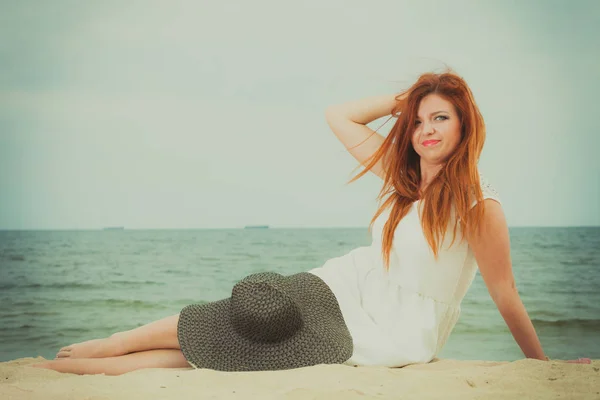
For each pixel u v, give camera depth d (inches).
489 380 84.7
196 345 97.5
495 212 96.7
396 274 102.1
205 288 448.5
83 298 397.4
